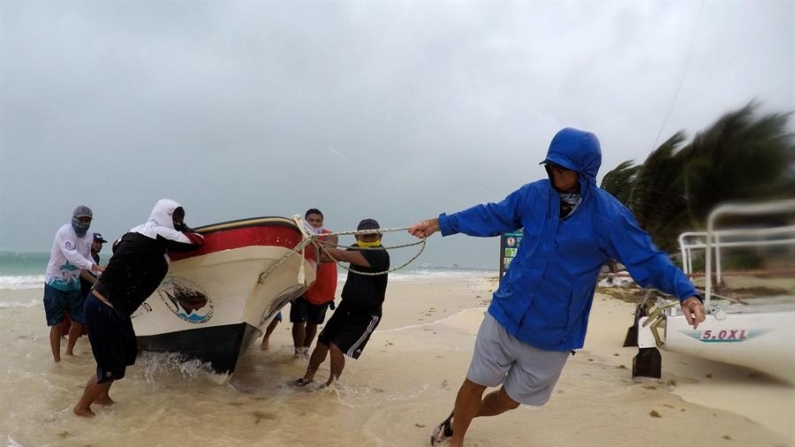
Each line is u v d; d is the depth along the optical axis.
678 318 5.68
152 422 4.29
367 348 7.77
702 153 9.37
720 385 5.62
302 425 4.35
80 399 4.50
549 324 3.26
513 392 3.52
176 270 5.14
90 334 4.32
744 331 5.55
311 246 5.22
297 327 6.75
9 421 4.23
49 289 6.07
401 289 20.03
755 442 4.05
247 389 5.43
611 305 12.75
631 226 3.08
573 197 3.21
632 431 4.28
